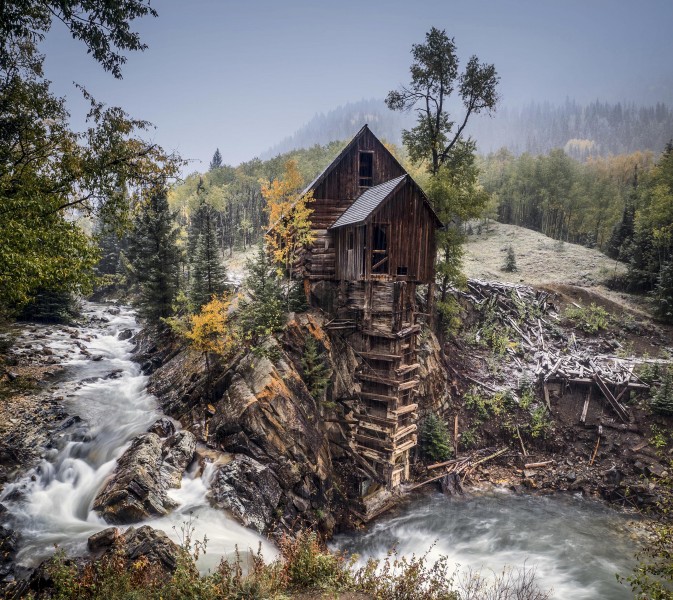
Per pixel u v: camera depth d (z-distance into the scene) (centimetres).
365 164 2683
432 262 2394
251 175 11462
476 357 3166
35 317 3738
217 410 1984
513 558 1789
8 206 1280
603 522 2078
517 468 2528
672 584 1614
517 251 5366
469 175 2936
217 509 1555
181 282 3678
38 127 1576
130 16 1625
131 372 2803
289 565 961
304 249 2556
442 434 2562
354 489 2164
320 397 2186
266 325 2248
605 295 3969
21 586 1018
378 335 2256
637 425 2608
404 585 919
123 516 1434
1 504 1445
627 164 12525
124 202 1748
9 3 1427
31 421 1959
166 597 791
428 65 2920
